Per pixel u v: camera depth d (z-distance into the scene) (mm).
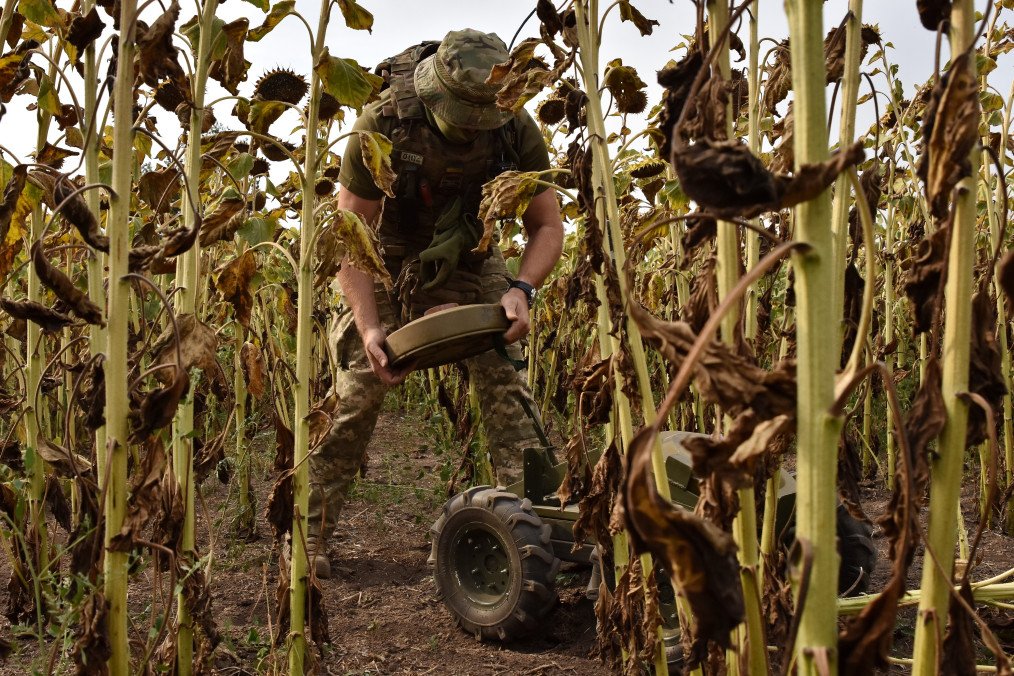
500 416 3979
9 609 2852
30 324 2877
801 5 924
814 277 906
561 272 6625
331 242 2217
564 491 2309
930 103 1099
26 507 2889
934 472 1113
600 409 2100
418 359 3121
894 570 1051
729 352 1019
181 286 2127
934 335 1167
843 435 2039
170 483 2168
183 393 1845
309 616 2285
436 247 3445
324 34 2213
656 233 3400
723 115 1458
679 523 896
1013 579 3240
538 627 3072
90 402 2123
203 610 2234
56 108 2480
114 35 2242
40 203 2639
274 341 4324
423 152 3438
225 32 2248
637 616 2121
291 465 2354
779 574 2154
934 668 1135
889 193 4488
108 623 1855
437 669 2922
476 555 3266
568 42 2051
